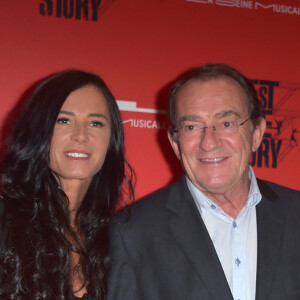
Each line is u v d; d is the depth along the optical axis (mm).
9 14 3137
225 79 2246
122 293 2135
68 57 3223
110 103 2387
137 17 3363
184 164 2271
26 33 3160
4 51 3121
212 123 2176
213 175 2162
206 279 2047
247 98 2258
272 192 2314
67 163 2209
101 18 3297
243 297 2082
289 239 2141
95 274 2211
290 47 3592
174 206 2270
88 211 2410
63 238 2195
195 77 2279
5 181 2260
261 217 2201
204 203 2256
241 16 3549
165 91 3389
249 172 2359
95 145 2262
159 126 3385
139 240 2205
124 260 2207
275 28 3584
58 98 2211
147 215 2268
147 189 3354
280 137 3535
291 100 3570
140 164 3344
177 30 3434
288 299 2014
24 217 2129
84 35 3260
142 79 3357
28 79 3152
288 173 3537
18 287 1982
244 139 2201
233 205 2264
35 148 2217
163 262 2125
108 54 3299
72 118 2232
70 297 2115
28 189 2240
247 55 3541
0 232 2092
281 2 3588
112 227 2354
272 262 2072
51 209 2234
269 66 3566
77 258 2266
